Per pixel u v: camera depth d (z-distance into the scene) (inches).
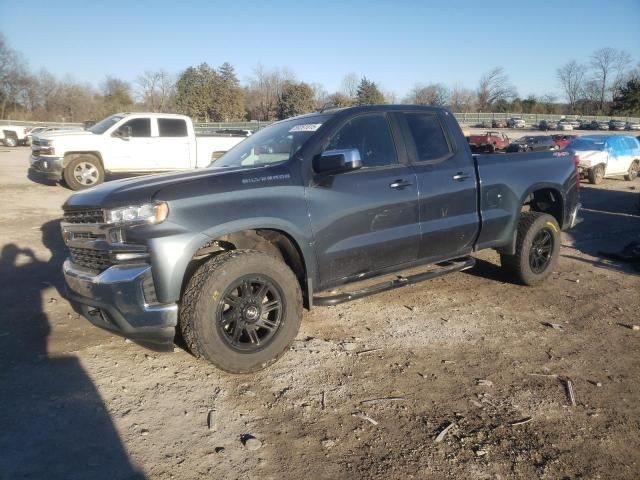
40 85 2891.2
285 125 189.9
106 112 2898.6
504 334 181.8
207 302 138.6
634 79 3735.2
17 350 164.2
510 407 135.4
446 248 195.2
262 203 149.1
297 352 165.2
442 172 189.9
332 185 163.8
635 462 115.0
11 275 241.4
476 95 3917.3
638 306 211.9
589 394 142.6
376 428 125.7
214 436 122.0
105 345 168.9
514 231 215.9
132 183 152.1
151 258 134.7
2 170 695.1
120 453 115.1
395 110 187.6
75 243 149.9
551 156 233.9
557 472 111.1
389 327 186.2
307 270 159.0
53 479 106.5
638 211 469.7
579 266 272.8
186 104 2753.4
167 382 146.1
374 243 171.8
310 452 116.6
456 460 114.1
